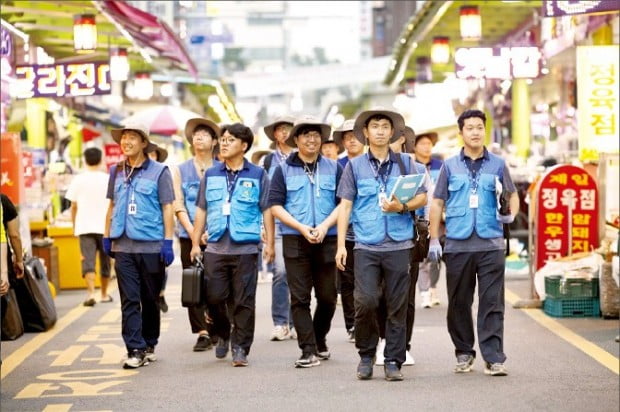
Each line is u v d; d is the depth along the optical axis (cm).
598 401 1141
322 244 1377
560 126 3262
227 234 1395
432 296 2052
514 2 3045
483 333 1305
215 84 5422
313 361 1396
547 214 1959
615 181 1969
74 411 1151
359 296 1270
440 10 3166
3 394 1255
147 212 1409
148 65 3944
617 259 1705
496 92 4231
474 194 1293
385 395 1192
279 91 8594
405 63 4522
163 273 1442
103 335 1764
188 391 1246
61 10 2670
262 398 1193
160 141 4456
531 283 2002
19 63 2778
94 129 4069
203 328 1568
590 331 1667
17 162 2092
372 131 1273
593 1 1800
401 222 1270
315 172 1381
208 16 5494
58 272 2502
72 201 2209
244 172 1406
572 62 3072
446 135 3403
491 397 1170
